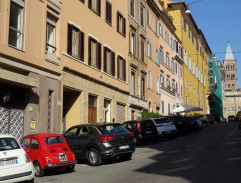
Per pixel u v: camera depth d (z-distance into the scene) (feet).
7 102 47.42
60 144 37.29
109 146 41.19
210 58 285.43
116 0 89.45
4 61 45.27
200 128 109.70
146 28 114.21
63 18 61.93
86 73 69.51
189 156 44.16
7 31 45.98
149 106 113.60
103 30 79.82
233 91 442.50
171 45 151.74
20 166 28.86
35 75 52.21
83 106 67.15
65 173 37.19
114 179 31.09
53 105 56.65
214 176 29.91
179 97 161.27
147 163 40.52
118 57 88.58
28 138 38.32
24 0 50.75
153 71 119.96
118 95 86.79
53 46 58.18
